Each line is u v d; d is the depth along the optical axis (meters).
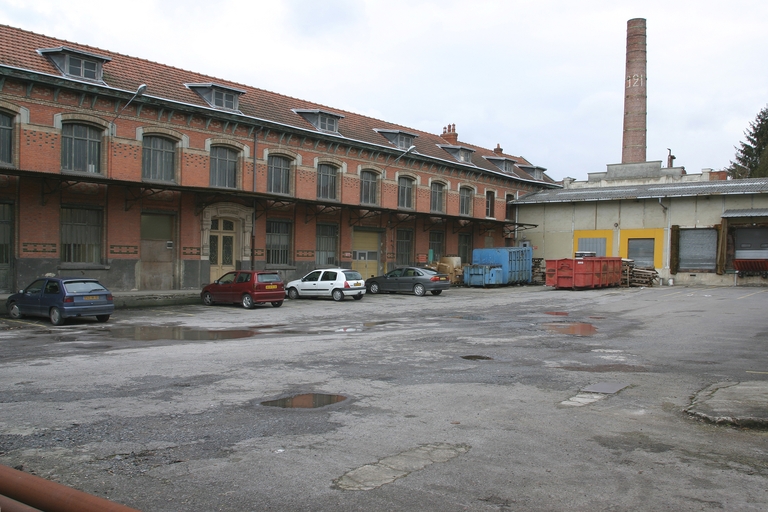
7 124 20.81
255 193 25.72
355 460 5.60
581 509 4.57
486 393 8.36
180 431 6.46
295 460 5.59
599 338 14.19
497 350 12.29
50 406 7.45
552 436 6.39
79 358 10.98
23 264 20.97
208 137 26.39
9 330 15.56
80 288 16.95
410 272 29.78
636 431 6.60
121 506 3.13
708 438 6.37
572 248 42.56
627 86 50.69
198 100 26.55
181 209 25.56
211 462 5.53
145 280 24.64
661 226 38.78
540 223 44.22
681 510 4.56
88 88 22.08
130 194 23.77
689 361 11.05
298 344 12.98
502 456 5.73
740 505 4.66
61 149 22.05
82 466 5.41
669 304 23.83
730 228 36.16
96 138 23.06
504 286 37.19
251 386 8.67
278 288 22.94
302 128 30.11
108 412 7.19
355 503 4.64
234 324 17.28
